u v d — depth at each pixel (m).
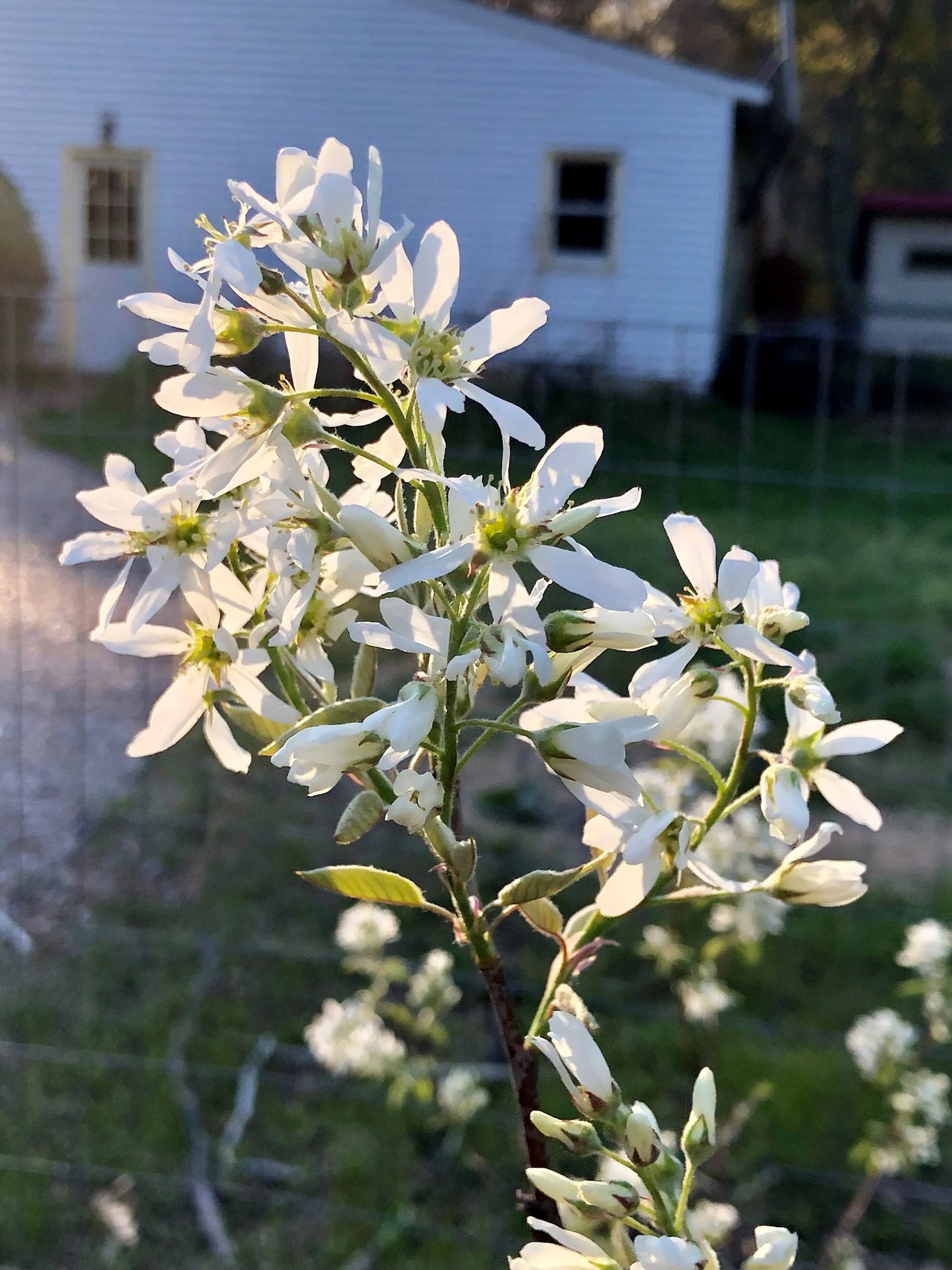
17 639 4.19
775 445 9.33
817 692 0.99
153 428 6.89
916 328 15.08
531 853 3.59
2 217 12.30
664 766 2.26
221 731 1.08
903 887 3.51
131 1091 2.79
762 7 19.22
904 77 20.11
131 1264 2.40
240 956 3.21
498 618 0.88
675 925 2.74
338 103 11.91
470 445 4.24
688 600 1.02
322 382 4.24
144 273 12.33
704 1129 0.95
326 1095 2.80
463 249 12.04
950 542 7.23
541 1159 1.02
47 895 3.44
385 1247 2.41
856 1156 2.33
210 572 0.99
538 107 11.80
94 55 12.02
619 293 12.04
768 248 18.56
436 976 2.52
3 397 7.29
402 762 1.05
